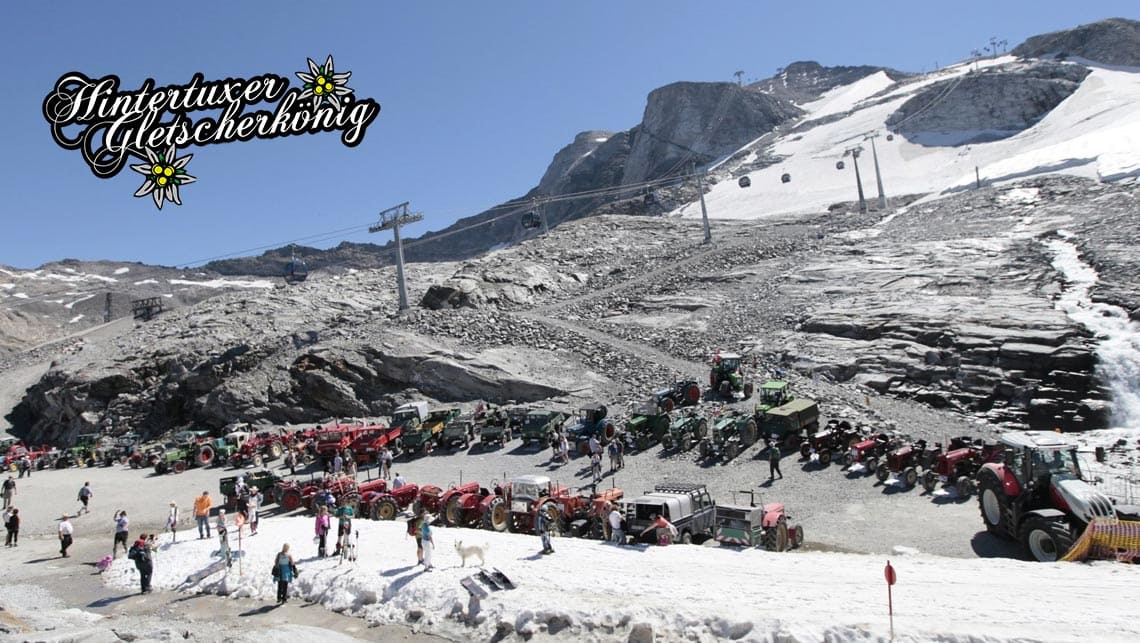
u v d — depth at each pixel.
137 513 37.72
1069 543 20.08
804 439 34.44
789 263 70.75
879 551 23.91
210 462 47.88
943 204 84.56
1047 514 20.84
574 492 32.41
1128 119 110.75
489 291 71.94
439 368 53.91
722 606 16.84
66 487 44.88
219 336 73.06
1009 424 39.22
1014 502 22.16
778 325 55.34
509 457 40.09
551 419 41.34
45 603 23.70
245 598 22.62
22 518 37.81
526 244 91.25
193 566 25.75
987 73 166.38
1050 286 51.38
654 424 38.78
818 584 18.44
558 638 16.86
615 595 18.48
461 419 44.06
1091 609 15.16
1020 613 15.23
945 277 56.72
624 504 25.45
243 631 19.47
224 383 58.81
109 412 65.31
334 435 42.75
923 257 63.00
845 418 37.56
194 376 61.69
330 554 24.64
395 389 55.19
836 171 152.88
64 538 30.27
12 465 51.12
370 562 23.22
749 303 61.34
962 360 43.56
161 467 47.03
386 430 43.94
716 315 60.19
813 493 29.73
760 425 36.53
